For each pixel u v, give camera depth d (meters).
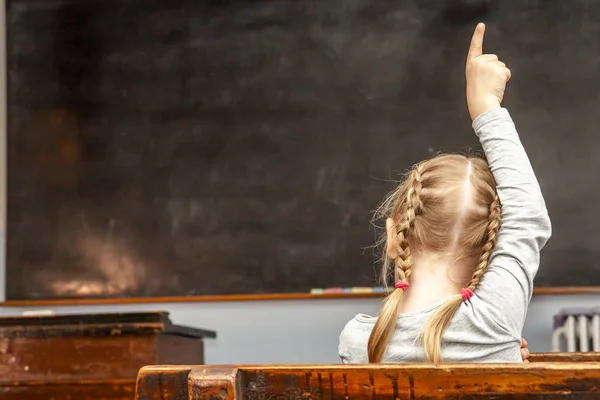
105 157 5.59
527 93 5.28
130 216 5.52
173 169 5.52
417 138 5.34
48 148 5.64
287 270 5.34
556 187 5.20
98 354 3.69
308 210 5.37
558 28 5.31
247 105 5.51
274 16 5.55
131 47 5.66
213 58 5.57
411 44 5.41
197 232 5.45
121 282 5.48
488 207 1.32
